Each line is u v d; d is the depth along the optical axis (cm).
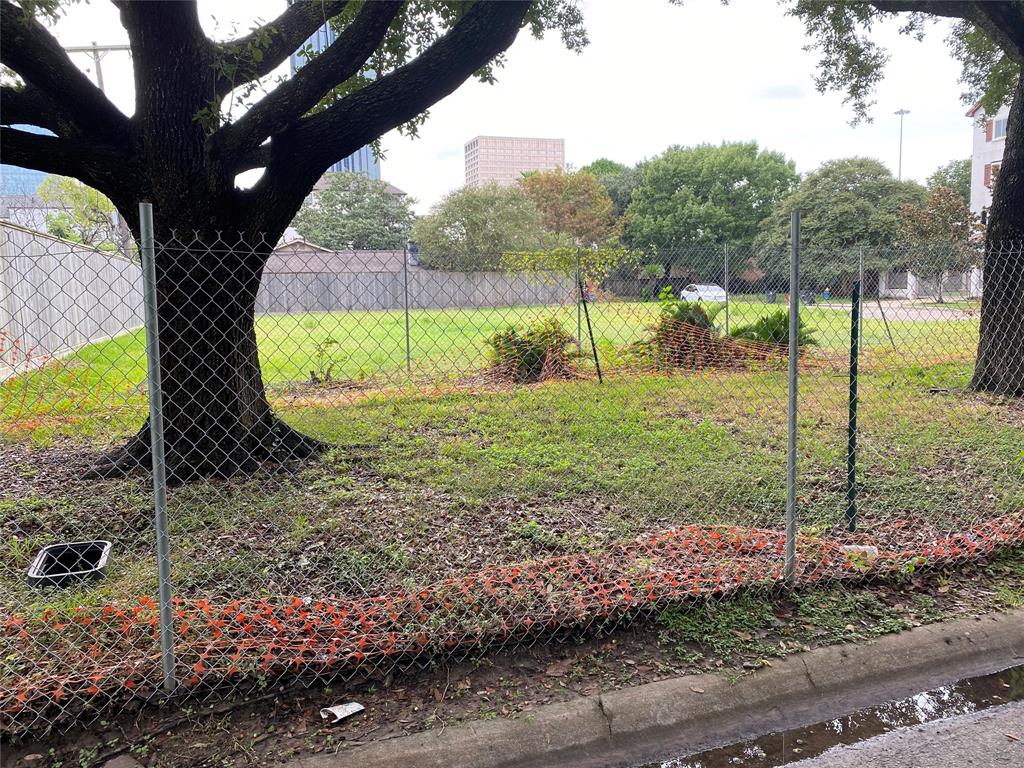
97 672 257
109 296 1545
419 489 480
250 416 516
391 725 248
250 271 500
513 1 501
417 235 3519
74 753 234
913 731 258
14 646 281
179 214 465
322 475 509
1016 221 800
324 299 928
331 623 289
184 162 458
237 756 232
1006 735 253
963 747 247
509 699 264
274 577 346
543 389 871
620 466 535
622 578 330
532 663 285
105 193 476
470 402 795
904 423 656
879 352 1158
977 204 3809
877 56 1130
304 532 397
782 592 338
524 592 319
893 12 1008
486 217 3466
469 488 479
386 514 429
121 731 243
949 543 377
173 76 444
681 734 257
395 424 683
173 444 492
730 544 376
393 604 305
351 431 640
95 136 466
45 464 533
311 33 546
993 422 666
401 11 673
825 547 365
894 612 327
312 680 267
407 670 277
